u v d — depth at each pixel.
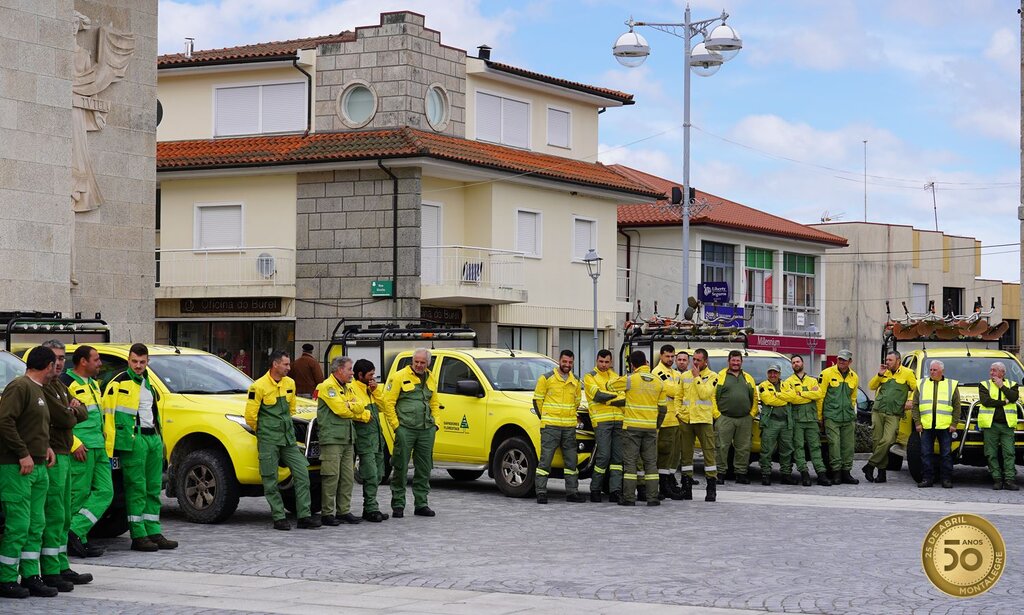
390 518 17.31
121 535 15.55
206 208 41.97
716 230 54.66
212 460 16.31
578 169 45.53
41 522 11.54
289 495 17.20
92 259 27.03
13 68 24.17
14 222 24.11
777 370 22.67
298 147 40.50
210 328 41.66
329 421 16.42
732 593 11.54
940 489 21.86
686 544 14.80
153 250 28.27
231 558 13.70
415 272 38.81
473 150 41.38
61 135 24.98
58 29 24.98
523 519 17.23
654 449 18.89
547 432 19.20
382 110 40.56
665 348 19.72
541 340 44.06
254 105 42.50
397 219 39.09
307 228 40.34
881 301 67.88
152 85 28.33
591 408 19.39
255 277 40.66
